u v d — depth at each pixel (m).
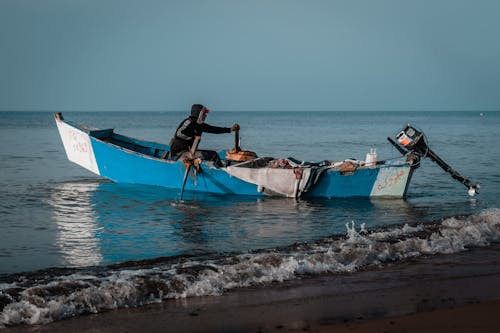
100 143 13.81
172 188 13.03
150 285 5.94
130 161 13.46
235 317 5.21
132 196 12.51
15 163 19.28
